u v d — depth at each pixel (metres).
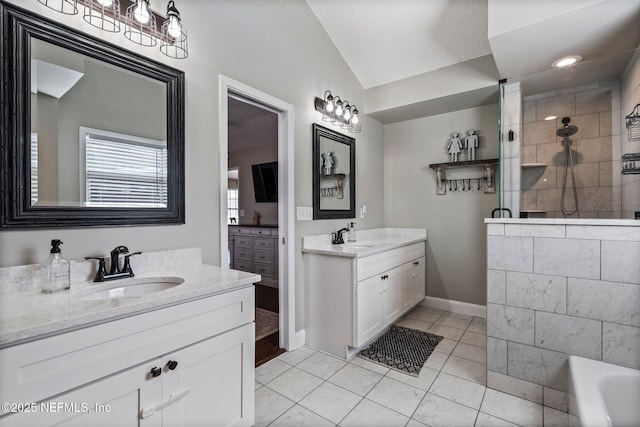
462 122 3.33
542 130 2.28
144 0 1.40
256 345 2.54
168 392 1.14
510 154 2.47
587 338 1.65
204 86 1.84
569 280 1.70
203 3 1.86
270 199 4.85
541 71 2.32
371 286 2.45
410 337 2.70
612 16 1.75
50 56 1.26
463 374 2.09
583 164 2.12
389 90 3.31
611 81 2.02
